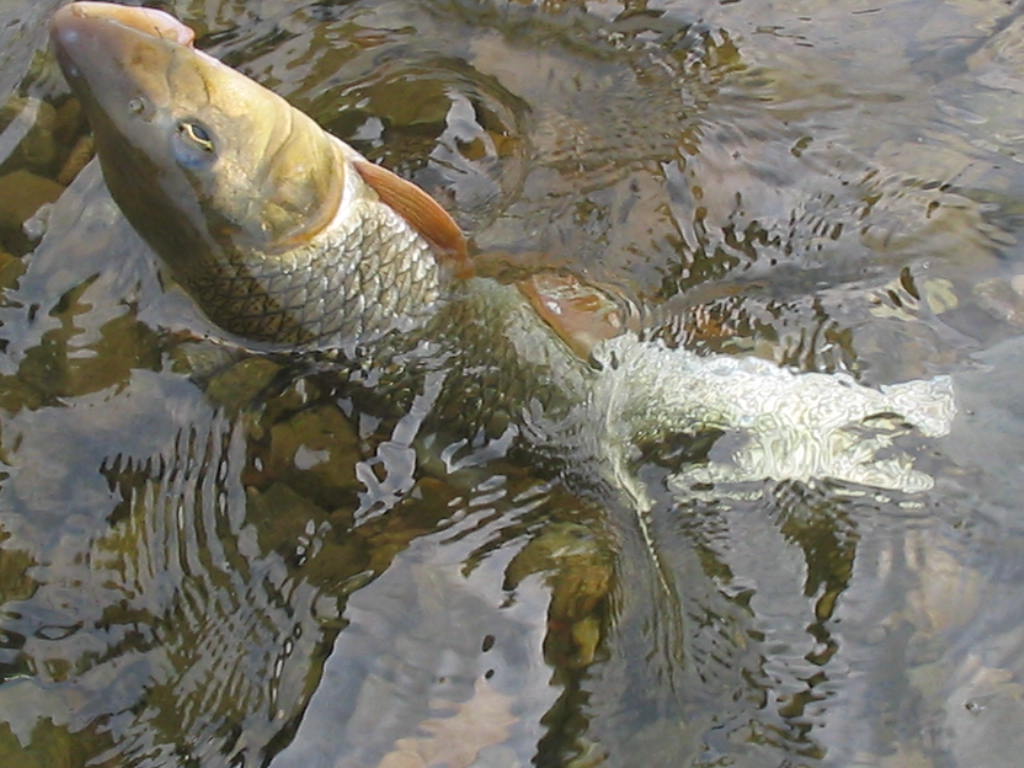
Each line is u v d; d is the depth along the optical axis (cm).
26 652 86
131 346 92
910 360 91
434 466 89
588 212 96
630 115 99
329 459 89
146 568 88
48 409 91
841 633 85
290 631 86
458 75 101
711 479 88
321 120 99
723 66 100
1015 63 100
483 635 85
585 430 89
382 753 83
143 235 89
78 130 99
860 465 88
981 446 88
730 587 86
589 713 84
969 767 82
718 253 94
